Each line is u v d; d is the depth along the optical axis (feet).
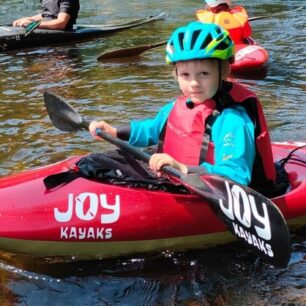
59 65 24.70
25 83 21.54
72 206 9.57
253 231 8.76
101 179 9.99
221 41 9.53
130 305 8.63
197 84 9.69
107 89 20.49
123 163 10.19
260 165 9.93
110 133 11.18
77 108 18.26
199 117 9.82
